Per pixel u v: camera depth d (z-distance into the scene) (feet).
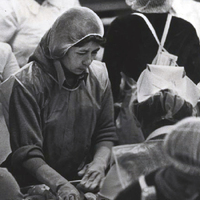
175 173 14.38
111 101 21.29
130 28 19.81
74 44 20.01
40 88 20.75
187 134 14.89
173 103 20.36
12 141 20.67
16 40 21.29
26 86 20.65
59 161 21.36
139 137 20.80
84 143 21.54
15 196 20.65
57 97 20.99
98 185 20.77
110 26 20.13
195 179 14.20
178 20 19.76
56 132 21.16
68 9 20.36
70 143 21.35
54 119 21.03
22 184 20.85
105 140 21.50
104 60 20.77
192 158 14.35
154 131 20.21
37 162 20.39
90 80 21.21
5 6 21.09
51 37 20.34
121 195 14.61
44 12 21.61
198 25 21.65
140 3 19.61
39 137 20.80
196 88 20.79
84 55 20.26
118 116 21.24
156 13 19.60
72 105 21.16
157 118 20.44
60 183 20.11
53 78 20.79
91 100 21.26
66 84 20.90
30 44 21.31
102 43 20.33
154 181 14.46
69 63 20.47
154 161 17.97
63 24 20.07
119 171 17.98
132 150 18.38
